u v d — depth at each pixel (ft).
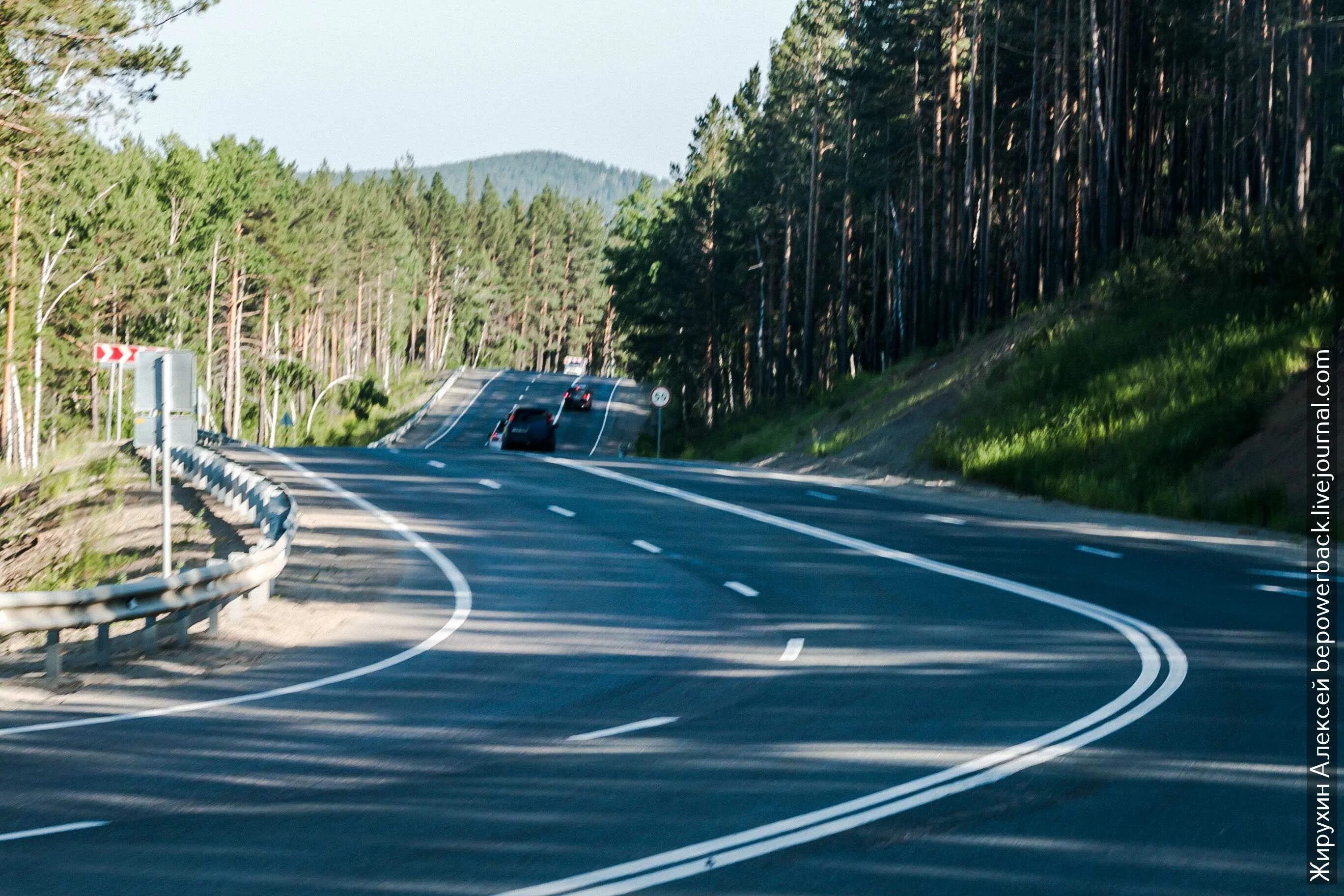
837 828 30.83
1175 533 104.58
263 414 460.55
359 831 30.73
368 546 98.84
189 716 45.52
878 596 74.49
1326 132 214.48
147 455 176.76
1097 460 135.54
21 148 118.73
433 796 34.22
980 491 140.77
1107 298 175.52
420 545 98.99
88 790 34.91
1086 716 43.57
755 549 96.02
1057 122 232.94
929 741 40.29
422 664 56.54
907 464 162.50
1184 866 27.94
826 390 256.93
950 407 174.81
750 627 65.21
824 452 184.14
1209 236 174.81
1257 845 29.35
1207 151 258.78
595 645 60.75
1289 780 34.99
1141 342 154.51
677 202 441.27
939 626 64.23
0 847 29.45
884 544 98.32
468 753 39.60
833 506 126.11
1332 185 196.54
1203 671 51.37
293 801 33.76
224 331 466.29
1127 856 28.58
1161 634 60.34
